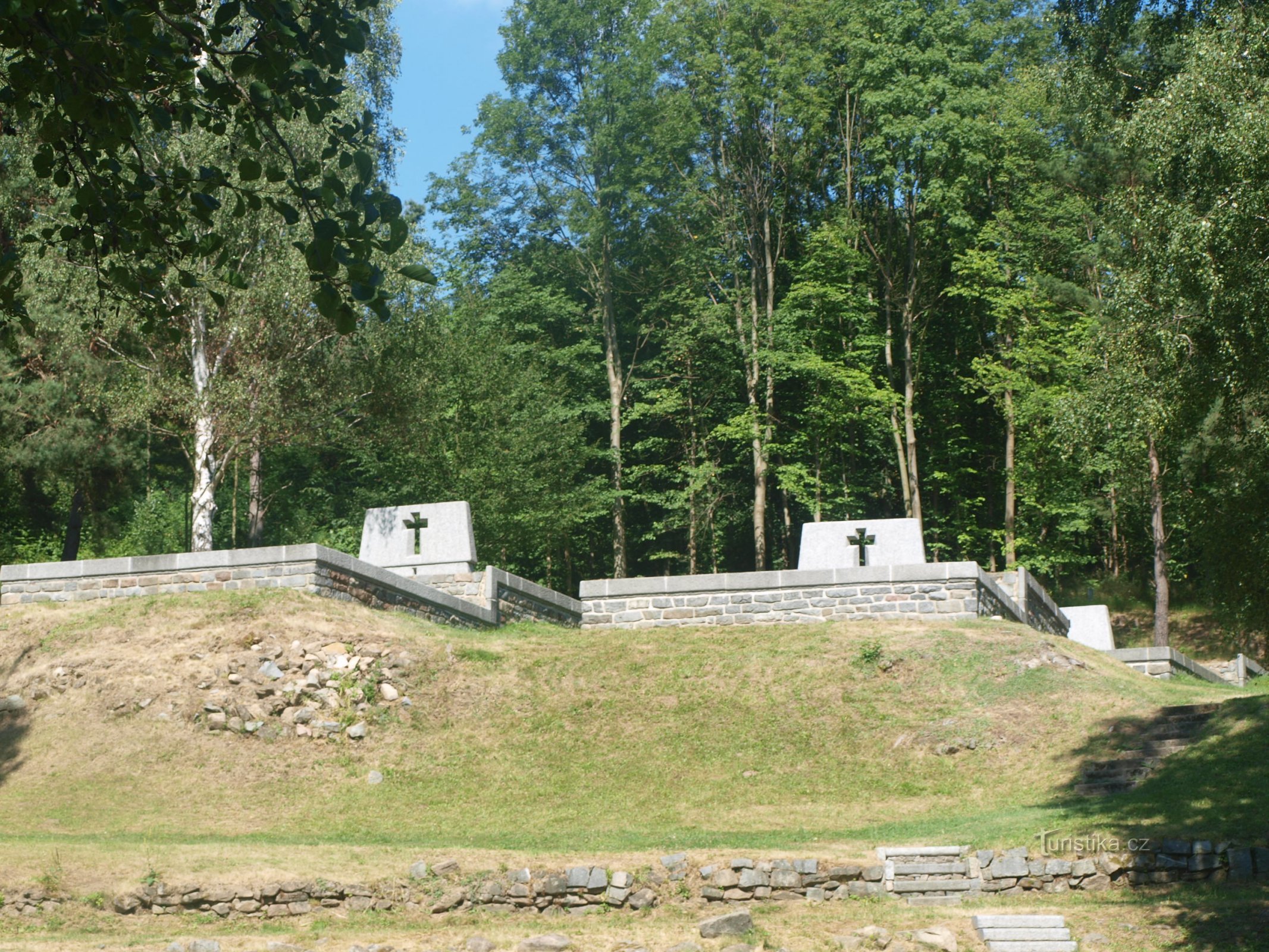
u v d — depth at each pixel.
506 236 49.91
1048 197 42.75
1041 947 12.93
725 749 20.22
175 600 22.86
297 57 7.37
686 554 51.41
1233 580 23.94
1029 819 16.50
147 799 18.34
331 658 21.42
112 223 7.80
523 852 15.52
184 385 29.92
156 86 7.36
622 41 47.50
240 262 29.23
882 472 49.97
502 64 47.75
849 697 21.33
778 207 48.31
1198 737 18.22
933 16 43.50
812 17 44.09
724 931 13.49
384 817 18.20
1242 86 18.27
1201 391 18.33
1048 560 42.97
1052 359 41.69
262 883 14.22
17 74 7.13
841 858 15.10
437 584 27.17
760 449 44.53
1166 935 12.89
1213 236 17.23
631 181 46.78
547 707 21.52
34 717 20.39
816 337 45.50
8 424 34.31
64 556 40.03
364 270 6.63
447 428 40.44
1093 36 23.72
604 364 49.78
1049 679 21.27
